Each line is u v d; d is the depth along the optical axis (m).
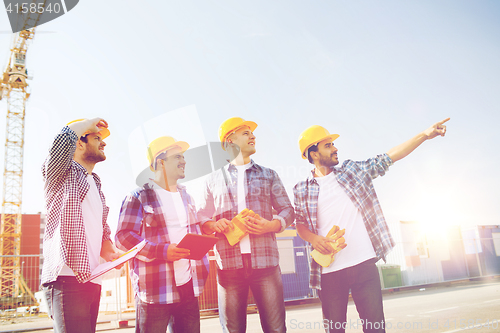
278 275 2.34
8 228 34.06
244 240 2.33
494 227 14.59
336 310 2.41
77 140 1.80
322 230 2.61
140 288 2.04
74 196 1.74
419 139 2.51
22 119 35.78
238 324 2.26
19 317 11.15
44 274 1.67
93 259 1.81
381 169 2.59
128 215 2.14
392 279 11.84
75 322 1.61
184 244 1.89
